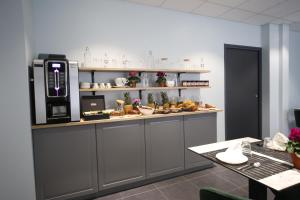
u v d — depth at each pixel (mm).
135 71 2850
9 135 1836
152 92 3145
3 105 1808
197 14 3463
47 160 2020
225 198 841
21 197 1896
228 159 1336
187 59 3406
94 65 2752
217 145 1714
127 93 2838
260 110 4223
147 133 2492
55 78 2035
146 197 2270
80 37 2672
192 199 2209
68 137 2092
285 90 4207
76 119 2131
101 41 2789
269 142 1632
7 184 1853
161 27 3189
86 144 2174
